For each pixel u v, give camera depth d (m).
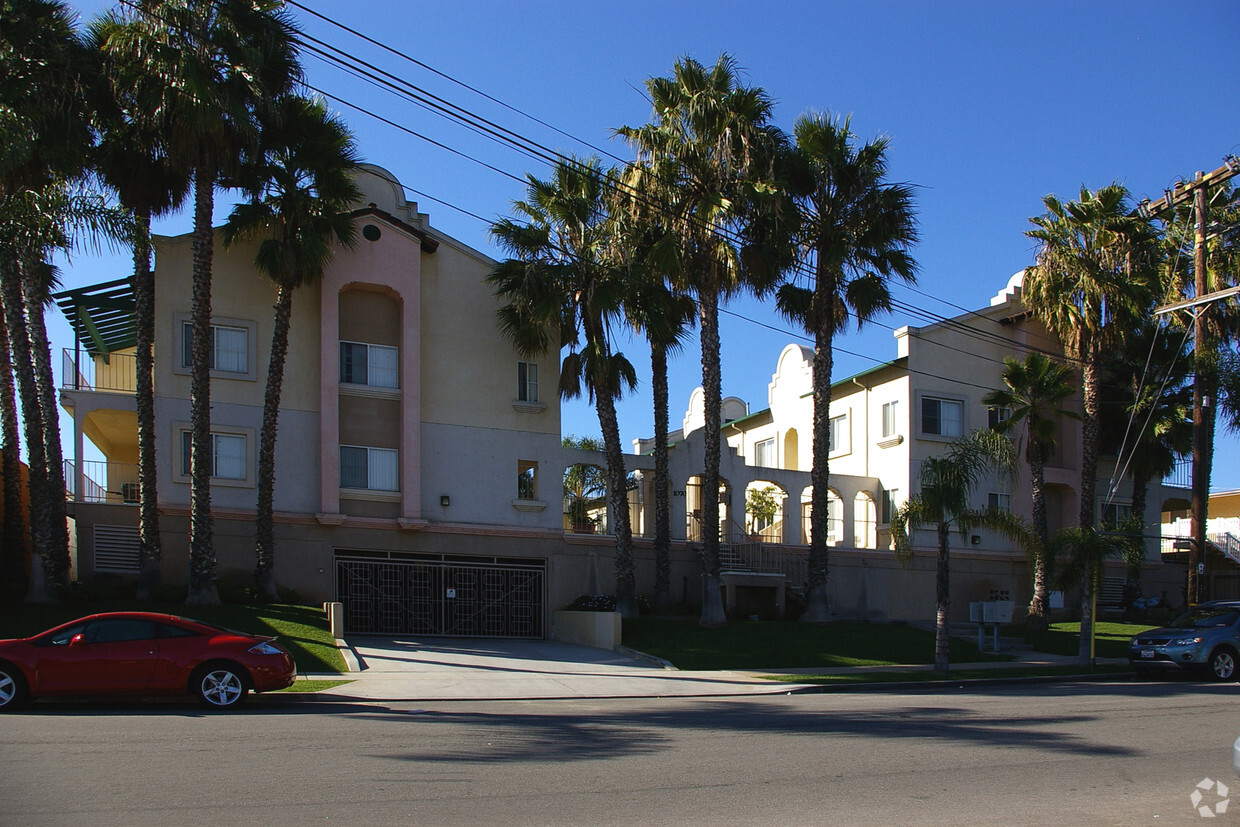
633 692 18.39
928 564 35.47
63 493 23.59
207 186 23.44
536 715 14.34
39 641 13.50
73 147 21.33
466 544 29.03
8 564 24.95
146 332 24.23
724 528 34.59
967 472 22.23
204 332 23.48
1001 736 12.16
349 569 27.70
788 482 35.72
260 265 25.31
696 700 17.50
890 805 8.34
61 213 17.31
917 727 12.97
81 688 13.34
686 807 8.09
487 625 29.11
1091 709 15.43
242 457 26.88
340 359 28.22
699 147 26.89
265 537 25.38
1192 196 26.92
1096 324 32.16
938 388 35.97
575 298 28.80
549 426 30.72
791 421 42.31
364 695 16.33
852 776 9.49
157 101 21.62
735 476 34.66
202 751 10.06
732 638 25.52
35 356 23.44
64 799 7.89
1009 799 8.67
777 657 23.86
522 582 29.72
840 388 39.19
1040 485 31.98
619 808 7.99
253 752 10.06
